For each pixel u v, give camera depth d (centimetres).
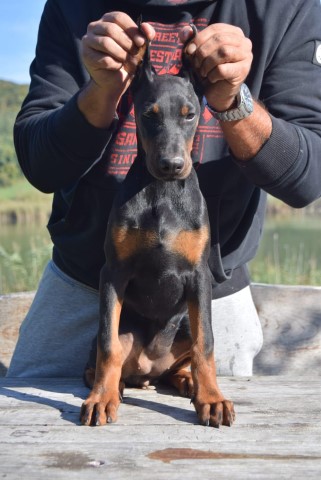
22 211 1919
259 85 329
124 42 256
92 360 289
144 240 274
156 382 313
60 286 369
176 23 331
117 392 252
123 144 328
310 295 423
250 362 379
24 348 378
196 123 267
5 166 2581
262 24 324
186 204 277
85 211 341
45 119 312
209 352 261
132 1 330
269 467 200
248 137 282
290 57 332
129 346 303
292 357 414
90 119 285
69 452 211
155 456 208
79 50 339
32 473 197
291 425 234
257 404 258
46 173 317
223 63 252
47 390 281
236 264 355
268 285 431
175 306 292
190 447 215
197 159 322
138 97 267
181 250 276
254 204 351
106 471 198
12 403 262
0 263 863
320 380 293
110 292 272
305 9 334
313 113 327
